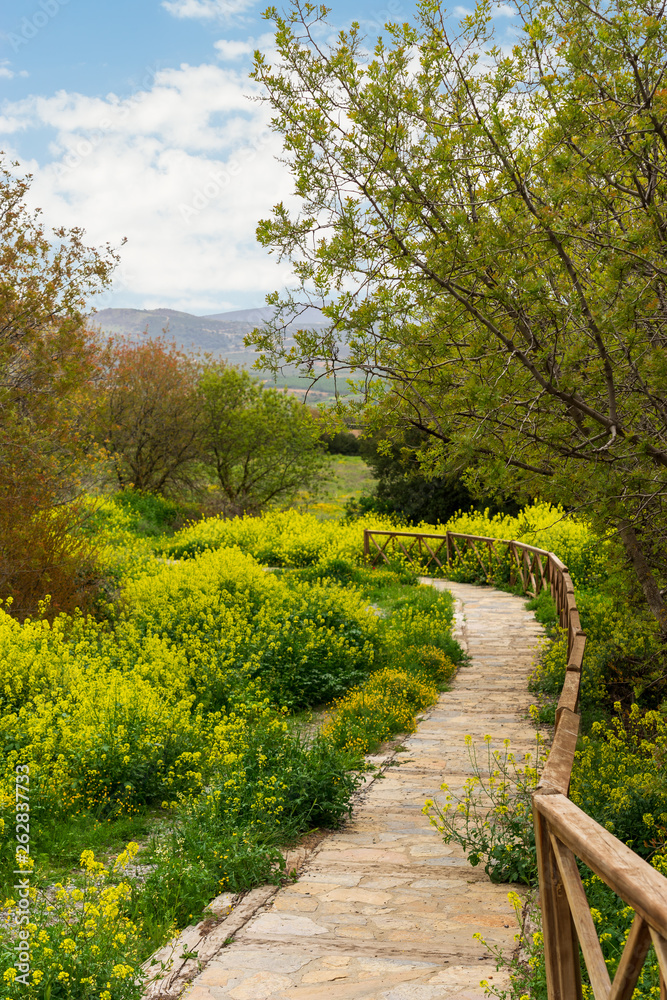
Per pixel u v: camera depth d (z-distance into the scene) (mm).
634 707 7078
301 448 27953
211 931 3801
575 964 2338
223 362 29812
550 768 2992
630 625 7945
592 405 5082
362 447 26562
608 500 4809
